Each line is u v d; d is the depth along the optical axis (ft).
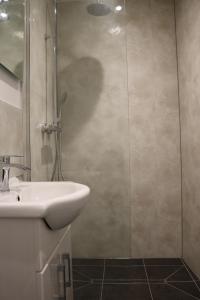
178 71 7.00
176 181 7.01
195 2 5.70
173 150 7.04
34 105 5.18
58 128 6.30
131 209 7.01
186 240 6.58
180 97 6.91
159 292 5.27
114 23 6.60
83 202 2.78
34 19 5.31
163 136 7.06
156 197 7.01
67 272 3.42
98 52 6.59
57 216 2.38
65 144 6.49
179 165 7.01
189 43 6.12
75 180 6.49
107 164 6.53
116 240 6.52
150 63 7.13
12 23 4.21
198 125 5.70
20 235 2.21
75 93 6.54
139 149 7.07
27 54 4.89
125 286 5.50
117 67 6.60
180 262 6.66
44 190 3.65
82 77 6.56
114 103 6.57
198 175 5.76
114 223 6.52
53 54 6.38
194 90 5.87
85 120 6.54
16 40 4.37
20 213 2.12
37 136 5.33
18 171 4.38
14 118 4.25
